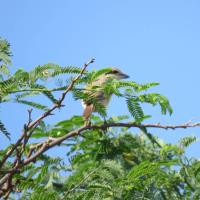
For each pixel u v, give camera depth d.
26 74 8.77
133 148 12.59
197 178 12.40
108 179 10.10
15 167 9.38
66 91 8.92
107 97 9.80
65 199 9.70
